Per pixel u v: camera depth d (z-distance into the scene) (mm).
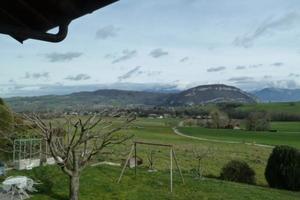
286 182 23391
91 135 18125
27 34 3738
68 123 19328
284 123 145375
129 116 20859
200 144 77688
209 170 36875
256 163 47312
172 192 20359
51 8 3625
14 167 24688
